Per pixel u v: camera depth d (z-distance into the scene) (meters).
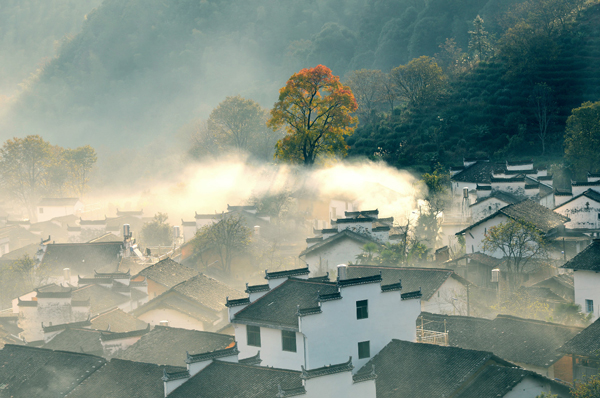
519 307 55.09
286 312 44.88
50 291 65.94
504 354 45.03
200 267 82.38
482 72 161.12
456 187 103.81
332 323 43.78
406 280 58.38
